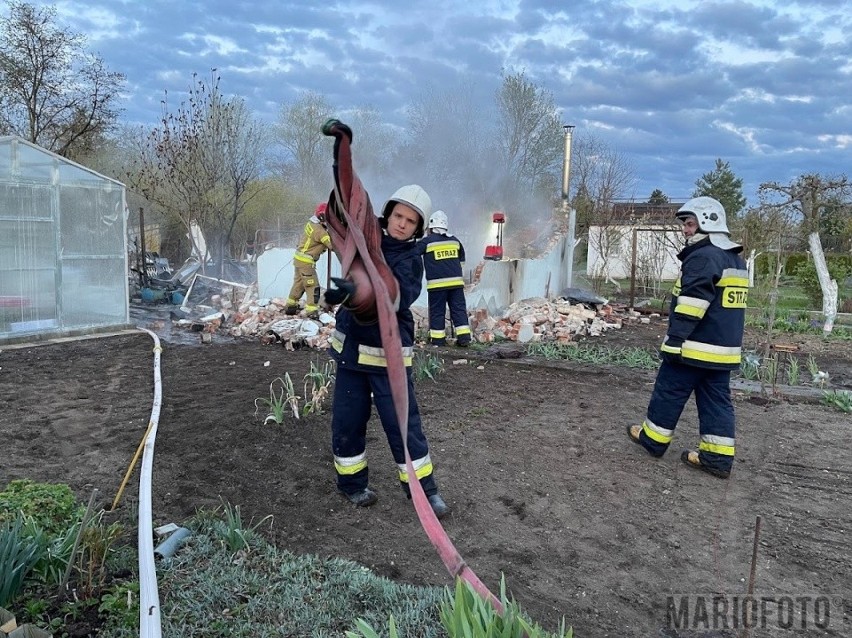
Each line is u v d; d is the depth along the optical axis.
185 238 21.55
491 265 11.48
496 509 3.98
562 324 10.93
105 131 20.86
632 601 3.05
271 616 2.73
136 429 5.23
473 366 7.91
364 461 3.94
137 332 9.88
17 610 2.63
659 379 4.74
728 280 4.30
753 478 4.61
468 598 2.18
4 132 19.81
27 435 5.05
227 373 7.22
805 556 3.54
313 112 28.98
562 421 5.75
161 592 2.85
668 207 27.53
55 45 19.11
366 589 2.91
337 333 3.77
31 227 8.89
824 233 22.27
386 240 3.50
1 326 8.77
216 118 15.37
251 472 4.39
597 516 3.94
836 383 7.88
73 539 2.95
